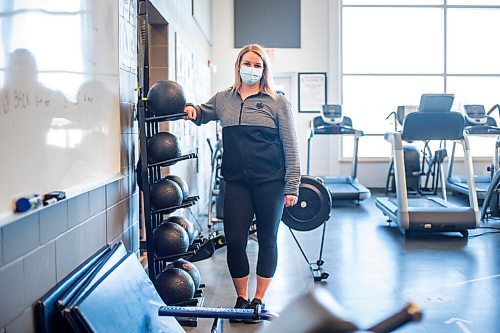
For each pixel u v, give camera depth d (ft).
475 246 17.34
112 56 8.66
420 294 12.32
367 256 16.07
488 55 32.22
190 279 10.32
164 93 10.17
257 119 10.29
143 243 14.93
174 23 17.04
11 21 4.98
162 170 15.46
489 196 21.76
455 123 18.84
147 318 6.86
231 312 6.78
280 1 31.48
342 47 32.04
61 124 6.27
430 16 31.99
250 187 10.46
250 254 16.28
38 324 5.45
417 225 18.45
